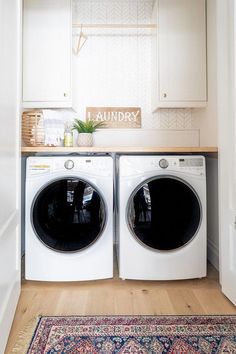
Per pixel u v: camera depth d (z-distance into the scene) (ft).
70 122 8.37
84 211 6.07
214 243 7.00
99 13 8.59
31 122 6.64
